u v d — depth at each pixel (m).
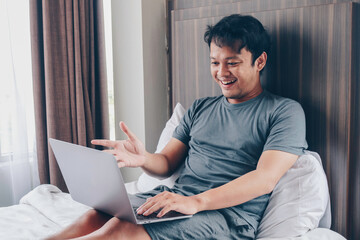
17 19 2.27
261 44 1.66
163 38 2.62
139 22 2.46
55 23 2.36
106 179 1.17
